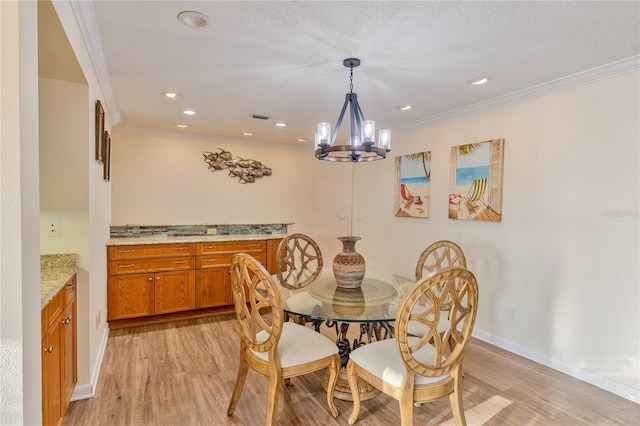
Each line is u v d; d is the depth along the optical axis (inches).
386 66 98.0
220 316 157.9
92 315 93.4
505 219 123.7
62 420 73.4
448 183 145.9
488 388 97.2
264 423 80.7
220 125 173.0
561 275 107.7
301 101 131.7
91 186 89.5
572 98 104.7
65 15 60.9
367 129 84.4
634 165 91.7
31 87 40.9
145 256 142.9
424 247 158.1
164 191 191.0
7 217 36.8
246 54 90.9
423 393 69.5
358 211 201.3
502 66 97.3
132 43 85.1
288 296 94.4
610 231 96.4
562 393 94.7
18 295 37.4
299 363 77.7
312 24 75.8
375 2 67.0
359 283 100.7
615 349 95.3
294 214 233.0
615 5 67.3
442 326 94.2
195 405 87.2
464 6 68.1
